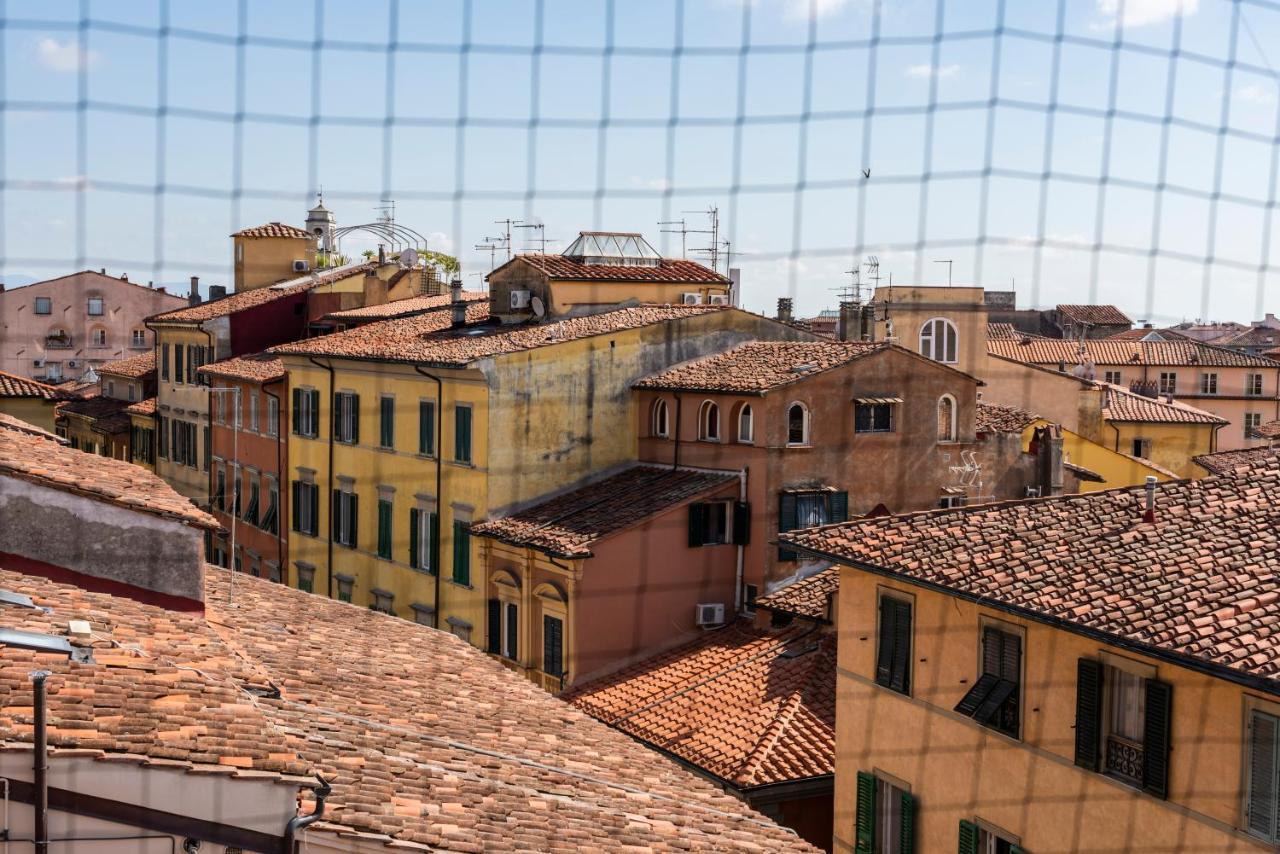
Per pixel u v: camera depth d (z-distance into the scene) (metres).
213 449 40.91
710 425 27.97
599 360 29.05
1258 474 17.75
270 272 49.94
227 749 9.11
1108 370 57.12
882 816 18.12
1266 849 12.73
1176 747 13.77
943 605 17.06
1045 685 15.48
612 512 26.59
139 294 53.47
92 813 8.52
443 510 29.33
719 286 35.75
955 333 39.03
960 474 28.67
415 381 30.27
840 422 27.19
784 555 26.59
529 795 11.98
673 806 13.33
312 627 17.42
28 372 51.78
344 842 9.33
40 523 12.89
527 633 26.45
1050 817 15.36
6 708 8.90
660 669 24.69
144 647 11.15
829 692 22.12
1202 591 14.48
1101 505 18.03
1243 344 68.56
